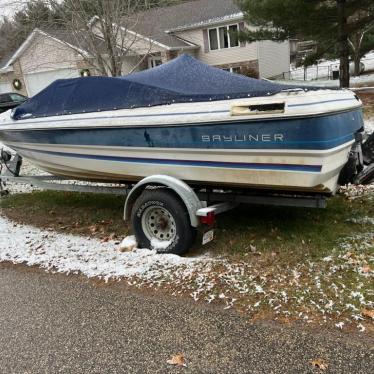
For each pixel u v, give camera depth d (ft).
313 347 8.79
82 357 9.19
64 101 15.74
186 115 12.39
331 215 15.51
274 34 49.24
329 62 107.76
